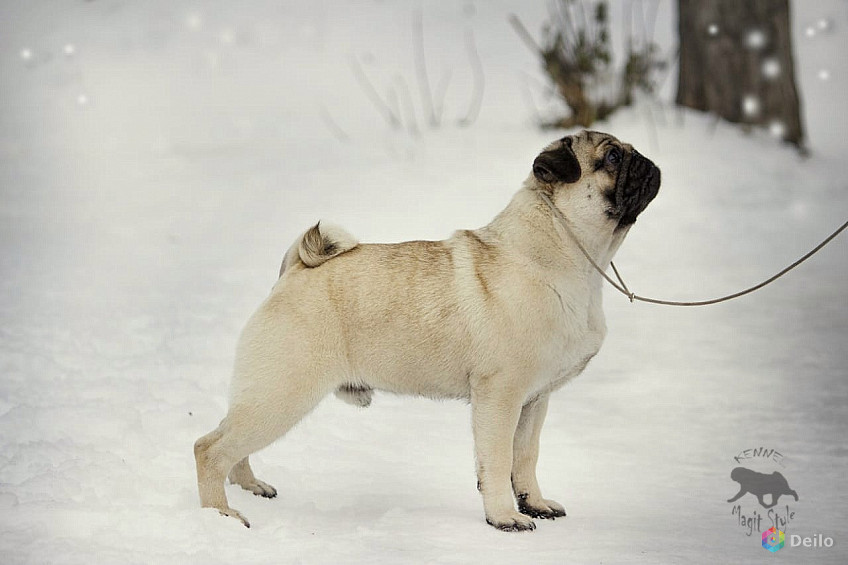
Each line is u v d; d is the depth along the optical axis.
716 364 11.93
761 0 21.62
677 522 7.28
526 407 7.64
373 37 34.09
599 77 22.33
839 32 32.97
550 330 7.24
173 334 12.35
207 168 22.59
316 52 32.91
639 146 20.77
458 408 10.51
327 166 21.72
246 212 19.08
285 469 8.33
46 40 33.91
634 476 8.50
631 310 14.11
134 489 7.38
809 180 20.14
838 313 13.81
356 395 7.70
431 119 25.41
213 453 7.13
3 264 16.30
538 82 28.66
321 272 7.48
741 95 21.98
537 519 7.39
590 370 11.87
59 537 6.32
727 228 17.62
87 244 17.58
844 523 7.20
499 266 7.36
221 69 31.58
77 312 13.36
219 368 10.98
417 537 6.77
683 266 15.85
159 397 9.84
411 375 7.50
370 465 8.66
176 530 6.55
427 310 7.32
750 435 9.61
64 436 8.53
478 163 20.72
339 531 6.90
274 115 27.14
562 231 7.33
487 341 7.21
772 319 13.65
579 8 25.20
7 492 7.05
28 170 23.39
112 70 31.55
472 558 6.31
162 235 18.00
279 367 7.16
